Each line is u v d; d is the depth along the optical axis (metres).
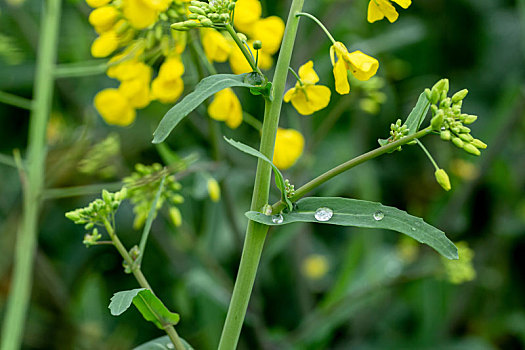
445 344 0.90
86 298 0.93
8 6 0.84
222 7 0.52
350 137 0.97
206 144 0.92
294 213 0.52
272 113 0.53
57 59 0.95
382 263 0.90
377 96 0.74
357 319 0.94
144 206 0.61
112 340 0.93
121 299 0.52
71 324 0.89
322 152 0.96
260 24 0.57
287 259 0.97
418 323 0.97
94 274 0.94
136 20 0.56
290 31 0.53
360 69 0.52
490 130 0.96
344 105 0.76
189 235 0.78
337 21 0.89
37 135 0.66
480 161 0.96
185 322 0.92
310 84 0.54
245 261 0.53
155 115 0.93
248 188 0.95
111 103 0.58
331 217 0.52
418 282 0.95
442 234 0.51
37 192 0.65
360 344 0.91
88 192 0.65
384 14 0.54
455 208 0.96
